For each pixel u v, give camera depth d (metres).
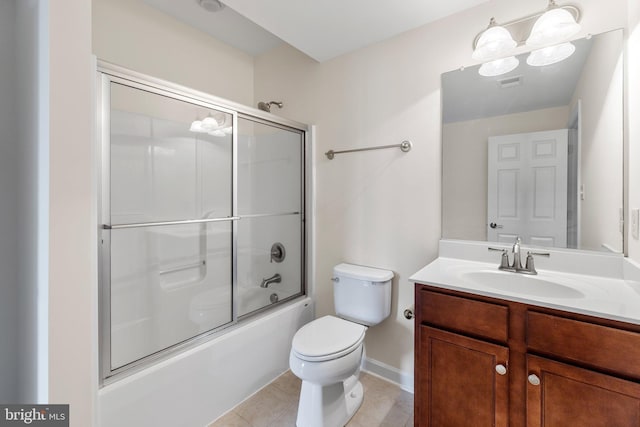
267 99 2.58
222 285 1.99
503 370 1.10
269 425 1.56
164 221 1.80
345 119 2.10
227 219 1.96
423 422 1.30
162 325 1.78
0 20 1.33
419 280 1.30
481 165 1.61
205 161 1.95
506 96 1.54
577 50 1.36
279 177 2.28
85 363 1.07
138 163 1.63
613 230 1.29
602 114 1.31
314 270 2.30
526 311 1.07
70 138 1.03
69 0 1.02
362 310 1.85
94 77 1.22
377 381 1.94
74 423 1.05
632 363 0.89
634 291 1.13
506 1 1.50
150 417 1.34
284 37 1.87
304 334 1.59
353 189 2.07
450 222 1.70
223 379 1.65
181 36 2.16
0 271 1.34
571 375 0.98
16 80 1.34
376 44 1.94
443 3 1.56
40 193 1.05
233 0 1.52
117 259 1.59
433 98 1.73
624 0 1.26
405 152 1.84
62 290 1.02
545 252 1.43
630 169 1.23
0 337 1.35
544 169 1.46
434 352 1.27
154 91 1.53
